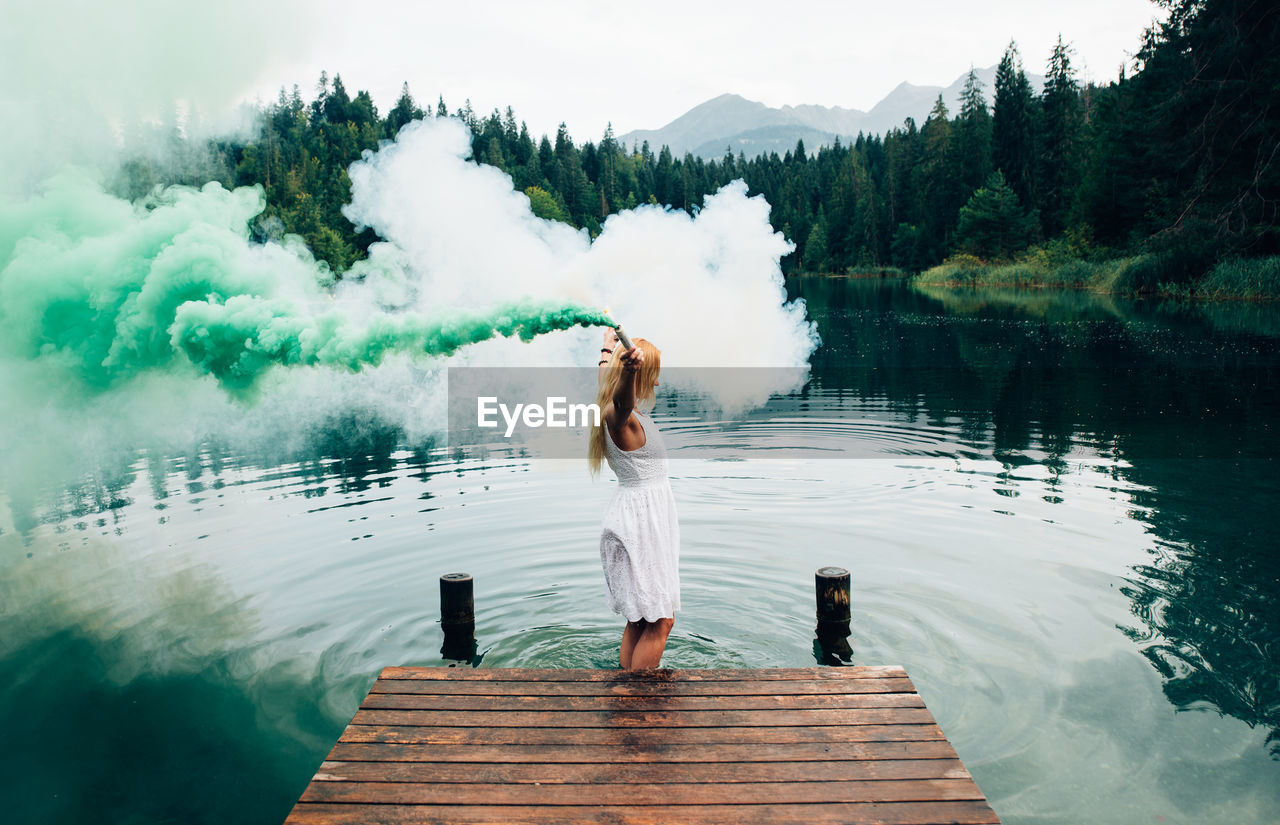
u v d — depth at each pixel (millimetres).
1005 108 69938
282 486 8258
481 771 3041
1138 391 12648
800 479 8305
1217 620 4809
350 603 5375
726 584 5613
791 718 3402
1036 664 4375
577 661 4551
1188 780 3396
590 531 6730
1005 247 61000
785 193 113562
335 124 89625
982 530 6512
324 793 2916
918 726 3332
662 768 3055
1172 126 32625
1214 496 7211
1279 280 26672
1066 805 3264
